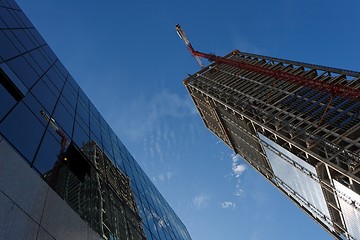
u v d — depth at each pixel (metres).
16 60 22.11
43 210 13.63
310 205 73.44
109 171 28.11
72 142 22.52
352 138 49.44
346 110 56.38
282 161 70.00
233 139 111.00
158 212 38.84
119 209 24.19
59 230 13.92
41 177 15.36
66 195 16.88
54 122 21.44
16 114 16.86
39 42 33.38
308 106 64.69
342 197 49.03
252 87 89.75
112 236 19.22
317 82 67.12
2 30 23.53
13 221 11.60
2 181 12.15
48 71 29.23
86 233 15.98
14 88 18.64
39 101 21.16
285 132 62.75
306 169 57.88
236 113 86.88
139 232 25.64
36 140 17.20
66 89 31.95
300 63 85.56
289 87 76.81
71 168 20.02
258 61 108.00
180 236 42.56
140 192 36.16
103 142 32.81
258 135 76.31
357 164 45.06
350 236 56.09
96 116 39.16
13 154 13.80
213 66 129.00
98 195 21.41
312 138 54.72
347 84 62.91
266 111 71.94
